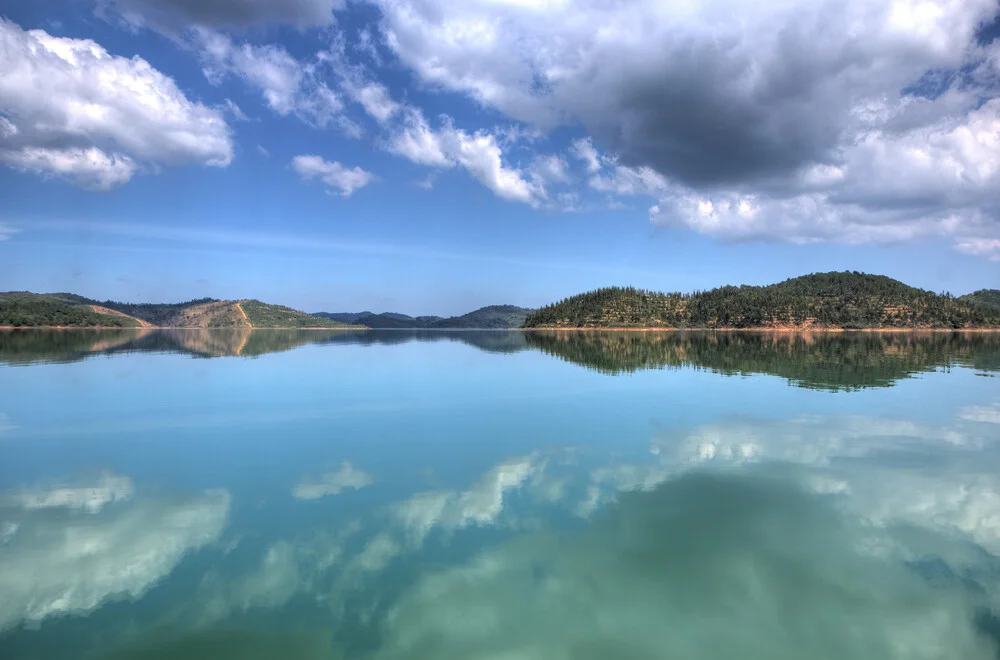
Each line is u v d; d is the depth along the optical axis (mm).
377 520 12031
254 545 10781
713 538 11117
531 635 8047
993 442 18531
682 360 52844
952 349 72875
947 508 12719
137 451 17750
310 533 11344
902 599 9008
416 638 7910
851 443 18438
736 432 20125
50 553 10367
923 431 20141
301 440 19234
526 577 9625
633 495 13500
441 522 11883
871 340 109188
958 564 10172
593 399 27828
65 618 8336
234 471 15594
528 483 14461
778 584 9461
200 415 23781
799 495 13484
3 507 12734
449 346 86438
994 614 8633
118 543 10859
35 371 40969
